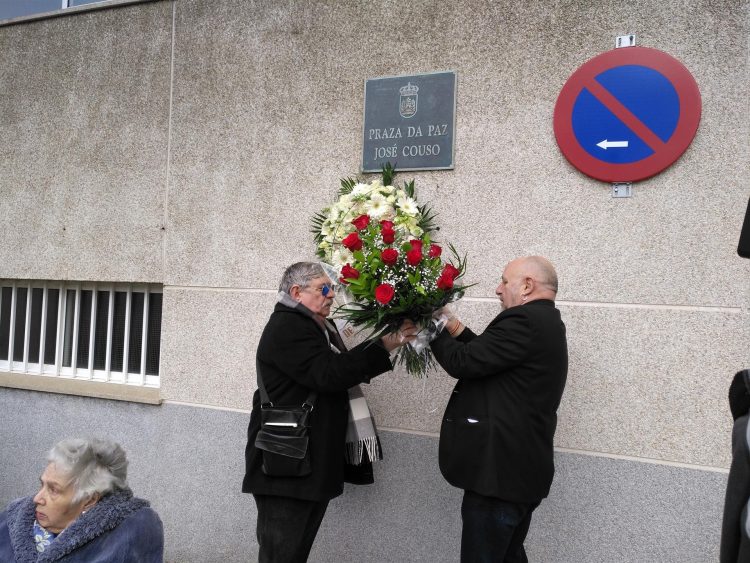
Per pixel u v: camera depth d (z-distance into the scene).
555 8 3.26
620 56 3.09
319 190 3.71
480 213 3.37
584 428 3.14
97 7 4.31
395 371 3.49
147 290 4.28
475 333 3.33
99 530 1.94
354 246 2.75
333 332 3.19
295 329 2.86
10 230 4.52
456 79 3.43
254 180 3.86
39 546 2.00
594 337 3.14
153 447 4.00
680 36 3.04
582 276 3.17
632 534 3.04
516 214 3.30
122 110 4.23
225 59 3.97
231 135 3.93
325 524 3.57
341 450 2.94
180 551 3.89
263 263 3.81
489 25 3.38
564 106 3.18
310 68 3.76
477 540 2.59
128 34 4.24
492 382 2.63
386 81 3.56
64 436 4.23
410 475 3.43
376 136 3.57
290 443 2.78
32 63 4.52
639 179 3.06
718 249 2.96
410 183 3.43
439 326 2.75
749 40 2.93
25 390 4.36
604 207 3.14
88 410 4.18
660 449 3.02
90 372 4.42
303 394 2.88
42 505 1.98
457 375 2.63
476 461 2.58
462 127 3.42
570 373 3.17
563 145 3.18
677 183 3.03
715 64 2.98
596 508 3.10
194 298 3.95
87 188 4.30
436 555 3.36
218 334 3.88
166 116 4.11
